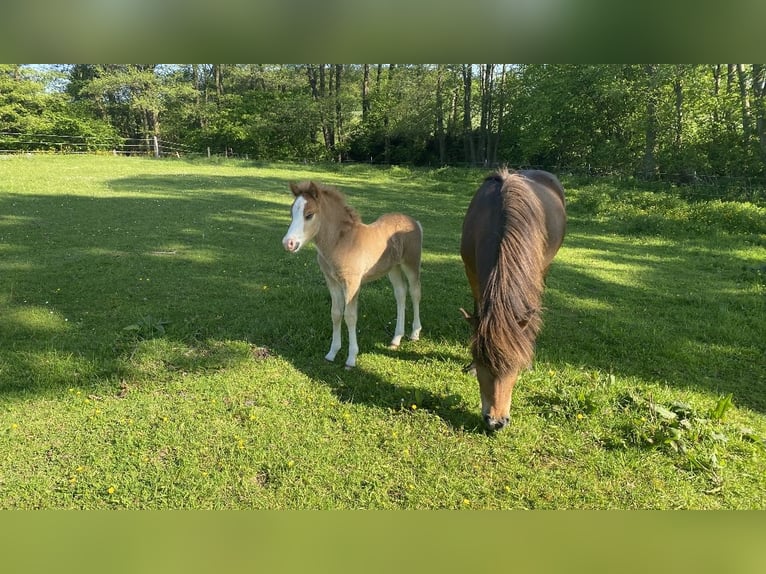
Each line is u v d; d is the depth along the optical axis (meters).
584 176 20.67
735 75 19.67
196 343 4.79
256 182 18.22
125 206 11.80
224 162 25.97
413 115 33.53
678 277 7.71
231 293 6.17
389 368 4.43
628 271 8.02
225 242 8.84
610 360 4.67
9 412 3.62
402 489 3.04
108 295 5.93
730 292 6.94
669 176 18.80
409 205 15.08
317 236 4.07
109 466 3.13
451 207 15.04
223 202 13.22
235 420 3.63
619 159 21.58
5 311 5.33
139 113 39.69
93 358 4.37
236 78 42.12
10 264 6.92
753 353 4.88
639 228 11.70
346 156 39.75
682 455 3.29
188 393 3.96
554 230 4.54
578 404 3.80
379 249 4.41
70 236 8.63
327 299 6.01
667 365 4.60
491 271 3.23
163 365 4.35
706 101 18.19
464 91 36.75
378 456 3.28
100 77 36.75
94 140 31.94
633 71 20.08
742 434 3.51
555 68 23.47
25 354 4.38
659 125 19.42
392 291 6.45
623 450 3.36
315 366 4.45
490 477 3.13
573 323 5.61
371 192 18.27
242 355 4.59
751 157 16.33
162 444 3.34
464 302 6.19
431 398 3.91
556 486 3.06
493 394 3.11
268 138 38.12
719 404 3.68
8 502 2.86
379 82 40.47
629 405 3.80
